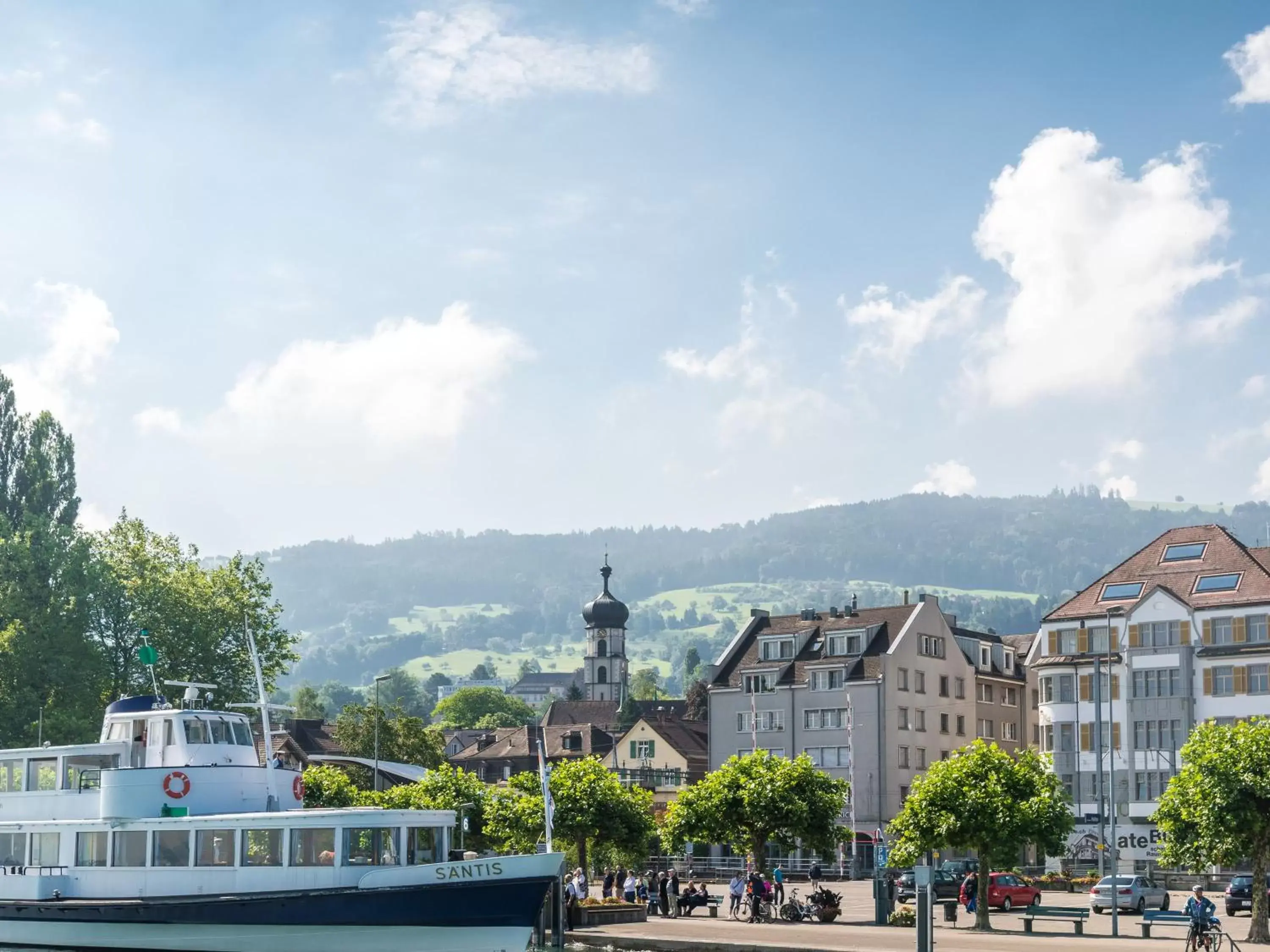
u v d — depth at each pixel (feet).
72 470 335.67
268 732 168.55
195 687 168.76
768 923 212.23
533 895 145.79
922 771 388.37
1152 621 353.31
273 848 148.56
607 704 652.07
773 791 236.63
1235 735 184.24
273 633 312.50
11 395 332.39
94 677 281.13
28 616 280.72
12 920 158.92
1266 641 337.93
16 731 270.46
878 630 394.73
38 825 160.97
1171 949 169.07
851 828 375.86
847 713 386.73
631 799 239.91
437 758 365.20
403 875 145.07
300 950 145.89
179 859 152.87
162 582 304.09
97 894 156.35
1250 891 246.27
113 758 162.40
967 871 268.82
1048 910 252.62
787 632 415.64
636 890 234.79
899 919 209.05
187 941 150.41
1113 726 354.33
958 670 409.08
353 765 348.18
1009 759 211.20
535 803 231.71
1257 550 360.48
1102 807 257.34
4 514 307.78
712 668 492.95
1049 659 367.04
